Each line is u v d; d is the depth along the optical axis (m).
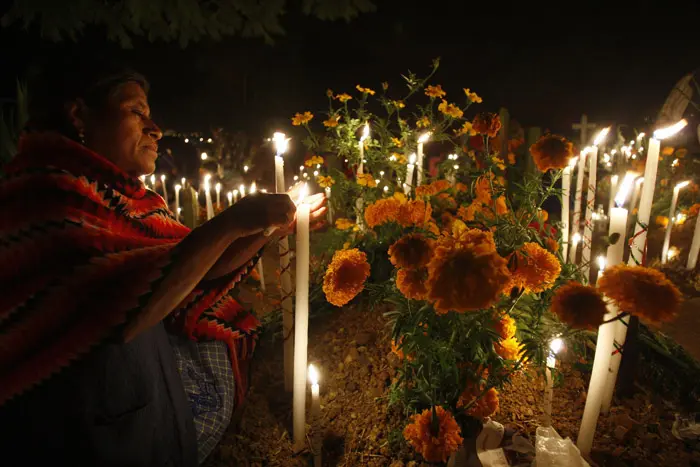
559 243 2.92
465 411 2.04
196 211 5.75
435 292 1.50
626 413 2.44
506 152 4.83
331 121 4.08
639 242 2.38
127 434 1.59
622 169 6.32
